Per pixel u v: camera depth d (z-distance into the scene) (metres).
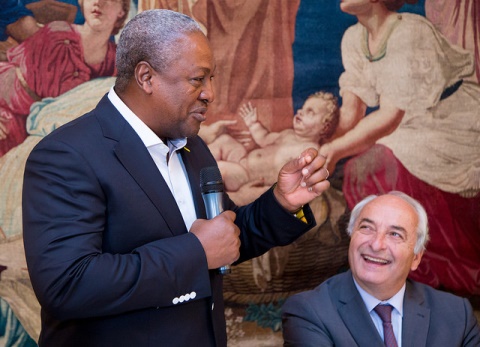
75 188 1.71
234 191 3.65
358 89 3.90
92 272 1.63
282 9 3.69
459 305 2.77
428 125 4.07
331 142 3.86
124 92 1.85
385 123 3.97
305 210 2.03
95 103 3.30
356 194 3.93
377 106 3.95
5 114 3.12
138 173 1.80
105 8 3.28
